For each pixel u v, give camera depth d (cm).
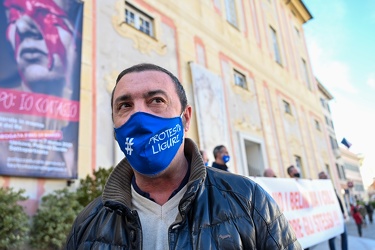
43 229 419
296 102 1570
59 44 559
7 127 454
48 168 488
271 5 1673
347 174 4794
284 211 456
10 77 475
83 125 571
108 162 594
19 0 517
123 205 122
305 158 1449
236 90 1084
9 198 393
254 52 1307
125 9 775
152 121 124
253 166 1112
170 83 136
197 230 114
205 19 1054
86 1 659
